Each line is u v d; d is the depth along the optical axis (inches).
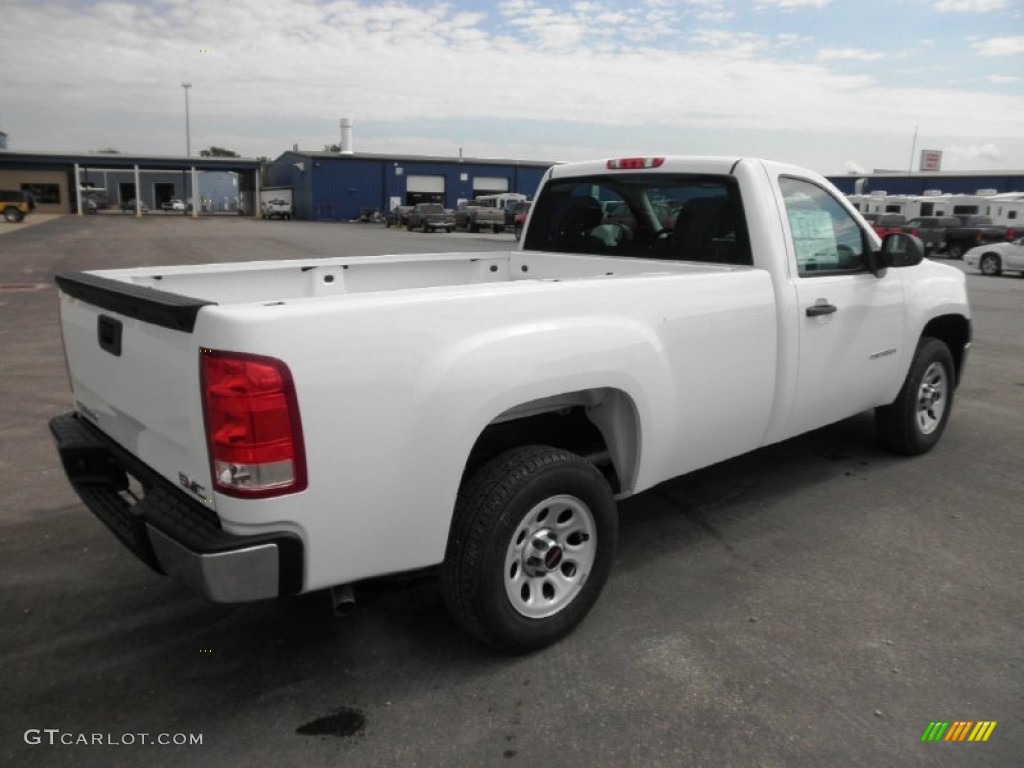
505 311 108.4
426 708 106.8
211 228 1685.5
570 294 116.3
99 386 118.2
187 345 93.0
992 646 121.2
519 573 115.0
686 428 136.6
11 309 464.1
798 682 112.3
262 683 112.5
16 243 1060.5
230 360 87.7
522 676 113.7
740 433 149.5
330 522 95.7
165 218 2404.0
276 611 132.1
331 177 2486.5
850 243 171.8
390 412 97.4
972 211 1315.2
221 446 89.7
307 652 120.3
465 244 1162.6
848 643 121.9
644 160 170.1
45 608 132.6
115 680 113.1
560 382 113.1
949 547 154.9
